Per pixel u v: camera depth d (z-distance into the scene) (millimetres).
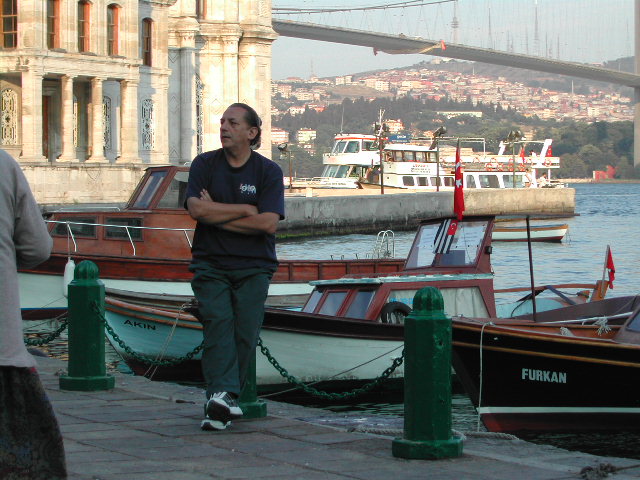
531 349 18609
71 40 71312
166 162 80875
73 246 33594
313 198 88312
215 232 13219
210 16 91875
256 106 95938
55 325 33469
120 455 11820
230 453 12000
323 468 11266
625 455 18234
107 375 16766
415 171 116188
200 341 25141
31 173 68625
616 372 18750
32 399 8125
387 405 23141
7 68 69438
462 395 23984
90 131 75250
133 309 25016
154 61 80000
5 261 8164
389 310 23516
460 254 25031
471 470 11172
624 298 24641
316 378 23000
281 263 32938
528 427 19141
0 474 7996
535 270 59062
